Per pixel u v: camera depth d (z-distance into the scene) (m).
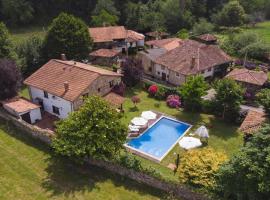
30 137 41.06
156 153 40.69
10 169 35.72
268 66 68.50
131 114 49.53
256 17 114.06
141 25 94.50
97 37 78.00
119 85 52.53
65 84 44.91
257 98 49.62
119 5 102.19
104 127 34.78
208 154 32.19
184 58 59.97
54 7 107.19
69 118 36.22
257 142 27.89
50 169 35.69
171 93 54.53
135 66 58.56
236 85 46.69
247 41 76.50
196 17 109.06
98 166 35.94
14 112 44.84
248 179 26.45
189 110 51.09
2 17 100.31
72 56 63.03
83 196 31.91
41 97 48.62
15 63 51.78
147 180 33.09
